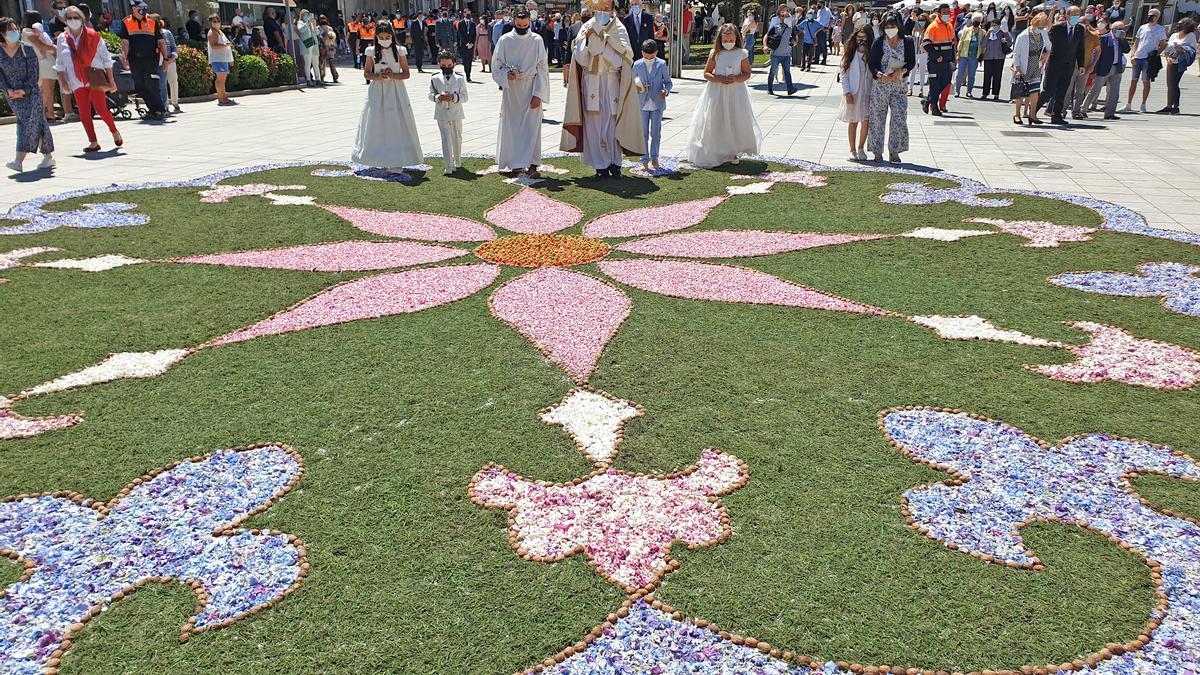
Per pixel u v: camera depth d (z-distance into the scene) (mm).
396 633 2590
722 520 3143
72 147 11844
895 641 2555
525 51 9328
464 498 3283
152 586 2797
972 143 12188
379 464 3527
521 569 2879
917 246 6910
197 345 4832
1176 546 2994
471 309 5453
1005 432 3791
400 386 4277
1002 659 2486
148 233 7316
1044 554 2955
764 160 10867
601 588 2791
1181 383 4289
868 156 11242
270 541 3016
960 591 2770
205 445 3682
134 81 14836
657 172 10156
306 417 3939
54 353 4695
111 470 3475
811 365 4539
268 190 9023
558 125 14508
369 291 5812
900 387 4258
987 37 17953
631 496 3295
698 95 19094
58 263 6406
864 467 3502
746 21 19766
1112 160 10750
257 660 2484
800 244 7012
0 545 3000
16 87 9703
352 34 28859
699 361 4598
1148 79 15508
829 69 26000
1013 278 6055
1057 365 4531
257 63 20250
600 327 5102
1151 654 2502
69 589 2779
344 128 14117
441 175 9969
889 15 10180
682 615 2668
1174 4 33188
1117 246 6801
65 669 2449
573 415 3955
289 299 5645
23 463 3525
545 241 7098
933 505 3232
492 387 4273
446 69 9633
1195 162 10578
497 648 2531
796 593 2760
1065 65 13836
